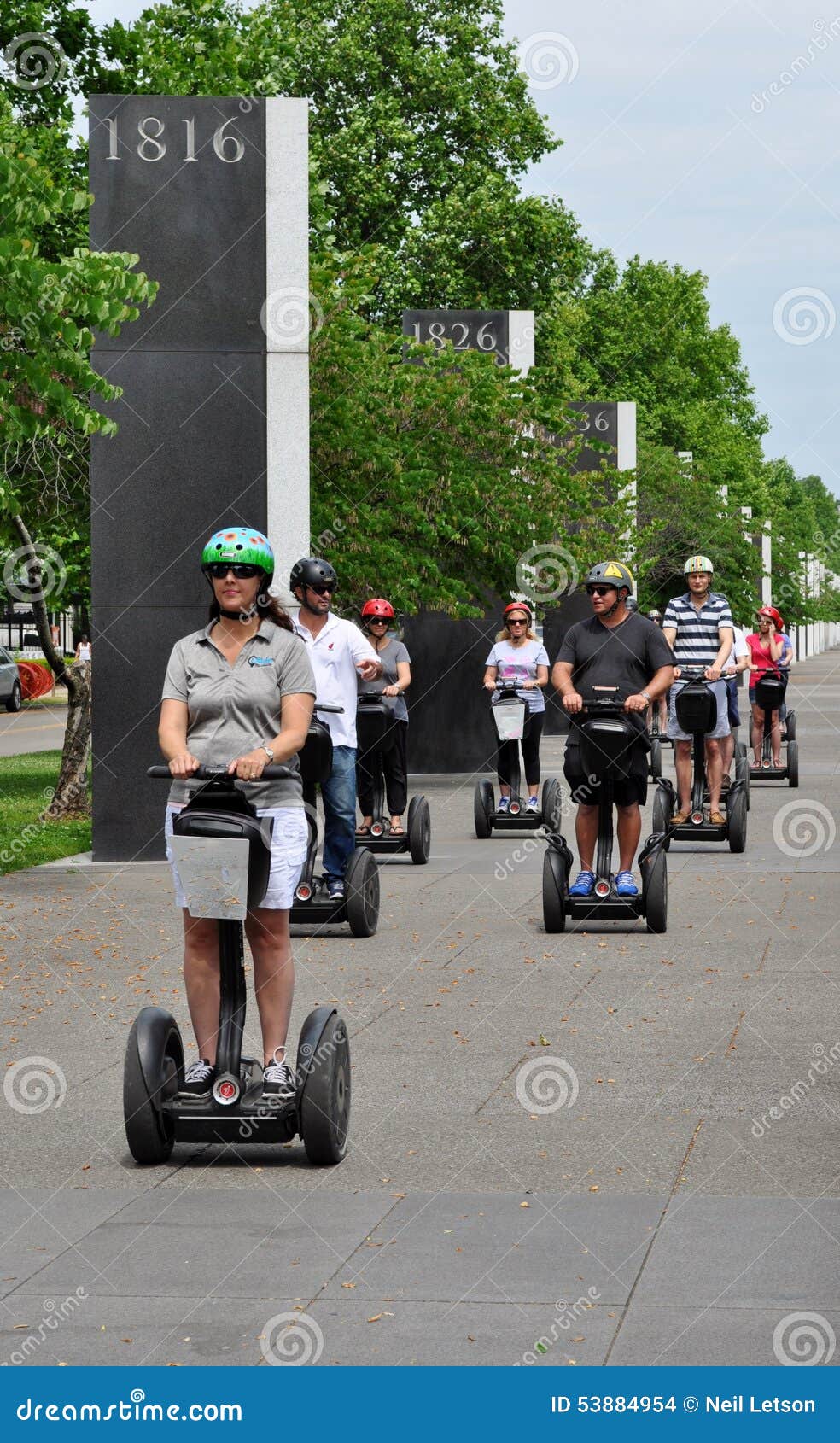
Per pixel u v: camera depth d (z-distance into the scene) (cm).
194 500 1834
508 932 1373
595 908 1358
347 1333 559
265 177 1839
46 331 1553
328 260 2581
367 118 5259
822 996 1107
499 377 2817
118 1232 660
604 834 1352
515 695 2030
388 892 1606
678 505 5888
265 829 736
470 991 1130
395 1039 991
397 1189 714
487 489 2741
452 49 5516
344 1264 622
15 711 5656
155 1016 762
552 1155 761
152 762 1839
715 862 1797
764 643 2764
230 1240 650
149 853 1841
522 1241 646
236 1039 749
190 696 753
